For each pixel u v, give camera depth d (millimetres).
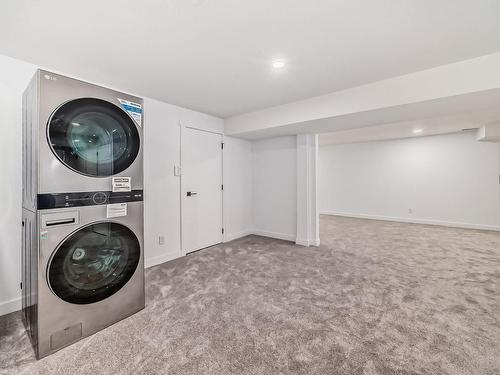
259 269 2779
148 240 2900
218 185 3889
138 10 1388
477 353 1414
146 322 1750
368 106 2521
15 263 1943
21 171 1970
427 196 5375
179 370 1314
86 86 1551
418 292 2191
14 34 1615
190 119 3416
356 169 6320
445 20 1511
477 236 4258
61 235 1456
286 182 4152
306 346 1500
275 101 3072
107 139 1656
